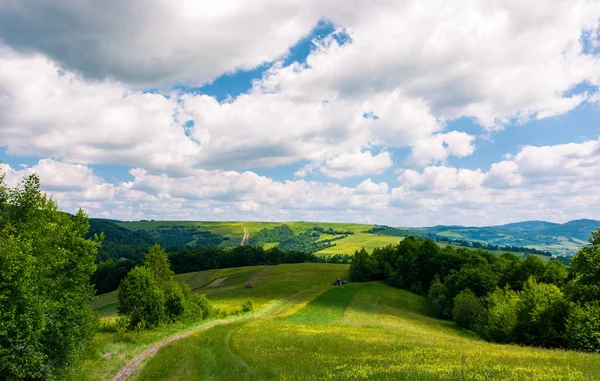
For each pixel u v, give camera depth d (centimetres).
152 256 7412
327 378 1669
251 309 8400
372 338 3619
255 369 1977
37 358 1884
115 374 2211
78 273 2580
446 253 10925
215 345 3119
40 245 2320
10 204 2420
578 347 3694
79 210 2817
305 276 13538
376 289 10675
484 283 8112
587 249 4419
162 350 2945
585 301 4222
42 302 2027
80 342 2445
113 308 10550
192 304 6738
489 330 5025
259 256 17362
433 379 1571
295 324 5147
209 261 16712
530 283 6100
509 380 1512
